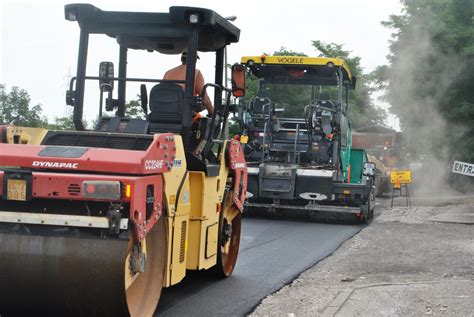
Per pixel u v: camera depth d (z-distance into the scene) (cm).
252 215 1767
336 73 1727
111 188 541
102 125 709
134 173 557
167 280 643
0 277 562
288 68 1739
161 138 600
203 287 827
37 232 564
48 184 550
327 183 1644
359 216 1641
